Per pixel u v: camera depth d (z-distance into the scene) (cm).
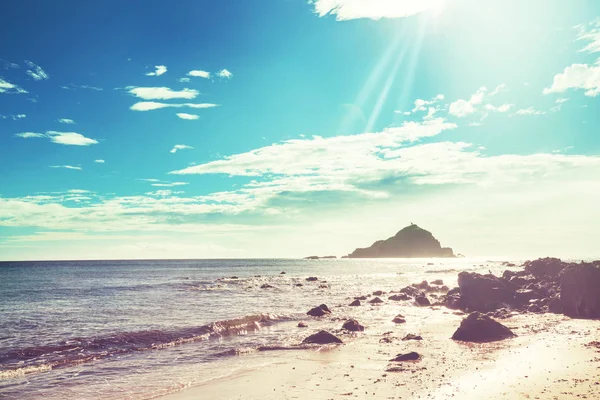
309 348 2444
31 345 2433
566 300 3631
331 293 6272
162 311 3966
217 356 2256
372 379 1736
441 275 11081
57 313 3806
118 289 6588
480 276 4597
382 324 3406
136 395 1587
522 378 1612
